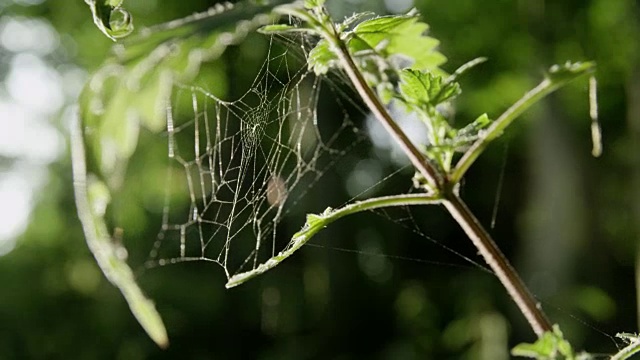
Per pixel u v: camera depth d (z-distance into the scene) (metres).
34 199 11.20
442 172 1.35
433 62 1.56
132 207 9.48
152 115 1.59
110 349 9.80
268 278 10.52
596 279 8.64
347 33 1.35
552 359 1.17
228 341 9.98
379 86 1.57
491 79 10.14
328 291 10.14
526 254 9.36
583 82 9.27
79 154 1.54
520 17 9.66
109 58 1.50
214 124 7.56
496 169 11.86
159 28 1.48
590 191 8.95
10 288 10.42
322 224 1.24
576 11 9.16
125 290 1.61
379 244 11.20
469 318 9.77
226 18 1.42
